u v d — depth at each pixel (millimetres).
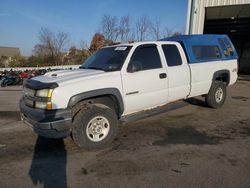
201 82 6129
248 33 26875
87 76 4188
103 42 30594
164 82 5137
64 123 3836
